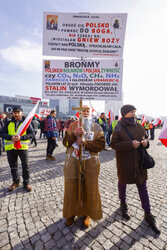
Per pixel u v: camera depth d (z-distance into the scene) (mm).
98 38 1933
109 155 5867
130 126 2014
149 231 1860
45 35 1924
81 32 1923
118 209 2307
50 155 5020
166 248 1628
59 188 2979
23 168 2852
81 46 1949
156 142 10344
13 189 2881
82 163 1831
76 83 2008
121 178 2012
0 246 1651
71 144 1815
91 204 1793
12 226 1939
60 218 2094
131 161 1922
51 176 3586
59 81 2016
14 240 1727
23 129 2580
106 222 2016
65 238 1751
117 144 1931
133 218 2094
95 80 1991
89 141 1808
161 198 2654
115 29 1906
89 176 1787
